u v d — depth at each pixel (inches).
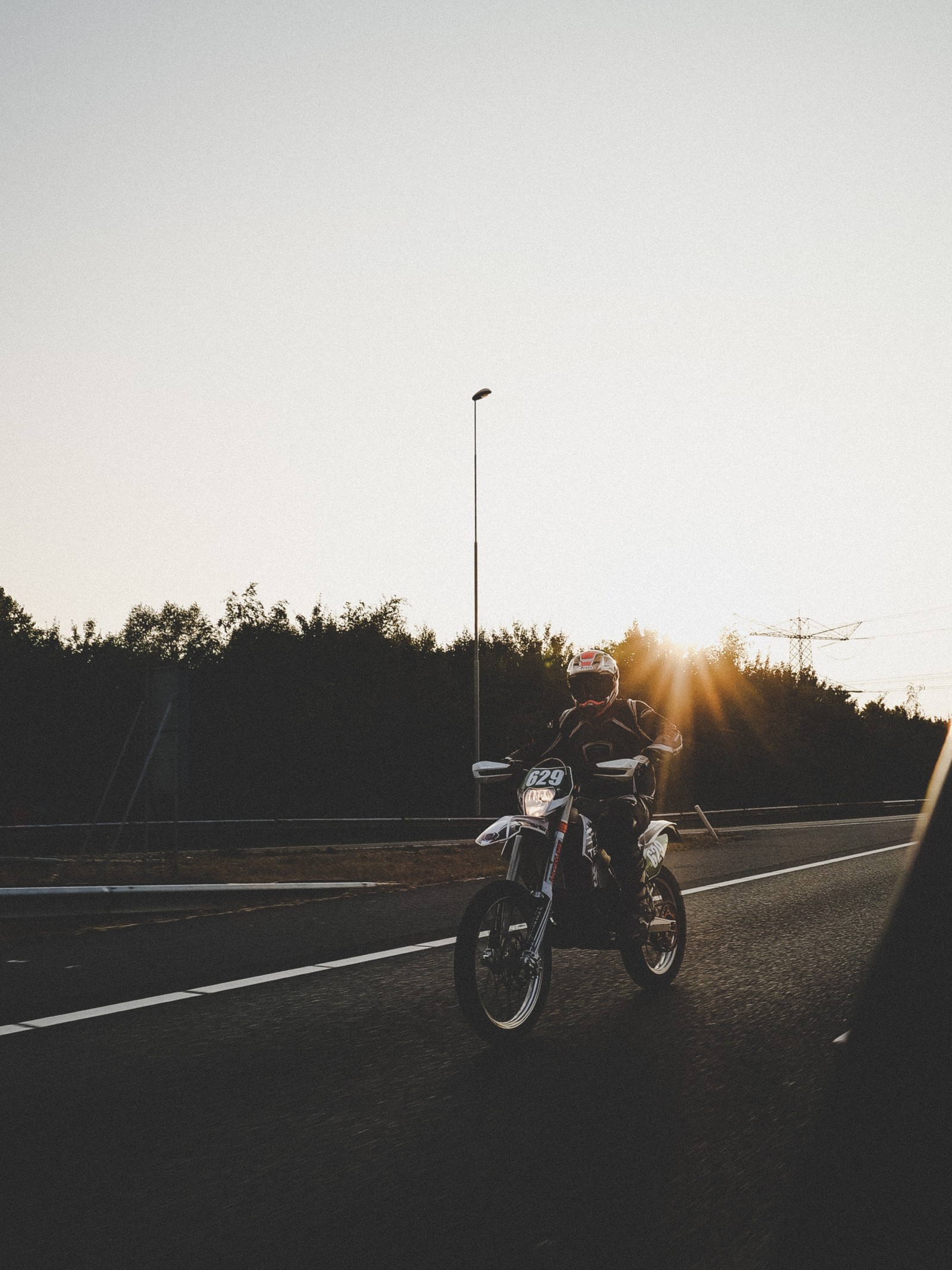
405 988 247.9
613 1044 199.8
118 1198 128.9
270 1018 219.5
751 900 410.0
